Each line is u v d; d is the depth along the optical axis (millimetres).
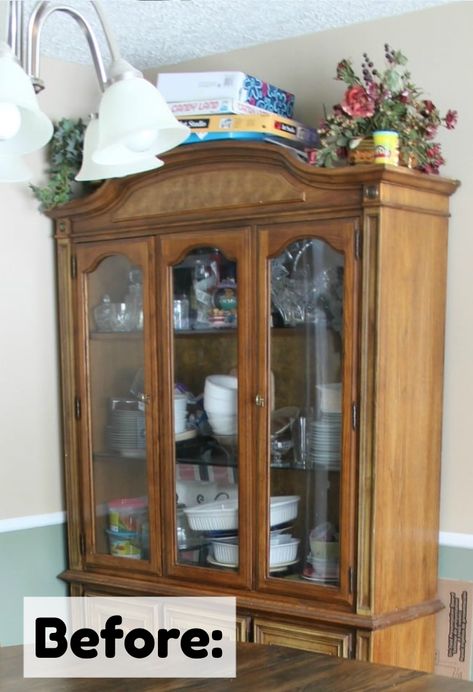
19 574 2617
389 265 2010
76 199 2629
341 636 2092
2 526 2566
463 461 2258
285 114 2393
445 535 2285
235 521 2305
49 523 2686
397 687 1401
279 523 2238
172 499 2408
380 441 2031
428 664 2256
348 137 2031
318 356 2135
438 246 2186
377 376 2006
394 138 1983
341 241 2031
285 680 1435
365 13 2291
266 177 2135
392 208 2000
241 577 2275
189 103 2236
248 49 2584
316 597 2143
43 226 2635
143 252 2385
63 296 2588
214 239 2244
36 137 1232
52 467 2701
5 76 1084
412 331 2109
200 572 2354
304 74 2486
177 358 2398
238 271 2215
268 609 2195
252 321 2209
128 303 2465
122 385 2518
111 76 1197
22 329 2605
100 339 2549
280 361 2199
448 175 2244
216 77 2219
